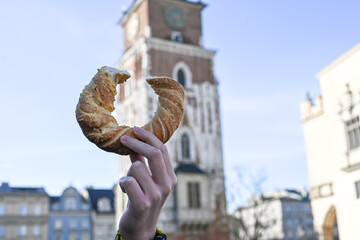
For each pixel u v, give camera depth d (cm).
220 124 4250
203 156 4056
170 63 4147
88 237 5706
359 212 2417
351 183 2503
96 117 255
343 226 2548
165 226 3675
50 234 5550
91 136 254
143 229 246
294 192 7438
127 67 4403
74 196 5834
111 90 271
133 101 4150
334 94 2698
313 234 6725
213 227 3816
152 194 241
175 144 3944
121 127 259
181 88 288
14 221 5319
